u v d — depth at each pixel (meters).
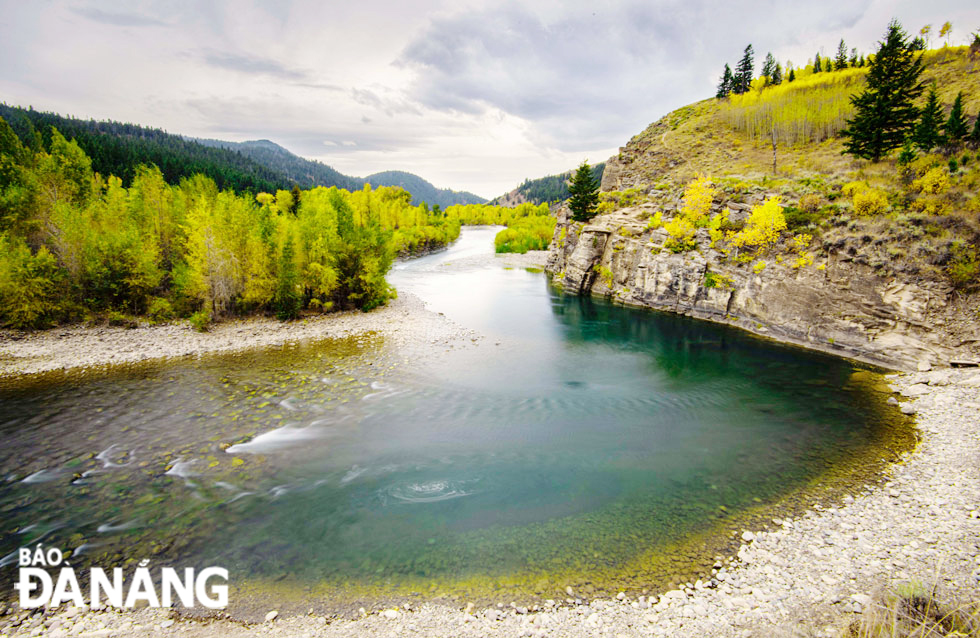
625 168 81.75
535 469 19.33
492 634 10.92
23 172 40.19
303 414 24.52
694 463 19.88
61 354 32.00
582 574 13.09
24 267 34.91
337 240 47.22
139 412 24.05
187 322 40.97
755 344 40.03
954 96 56.88
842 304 36.69
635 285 57.59
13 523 15.12
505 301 58.78
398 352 35.88
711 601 11.92
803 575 12.77
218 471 18.67
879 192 37.62
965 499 16.17
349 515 15.88
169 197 46.81
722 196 49.75
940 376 28.72
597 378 31.48
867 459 19.89
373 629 11.10
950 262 31.88
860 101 47.19
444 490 17.59
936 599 11.19
